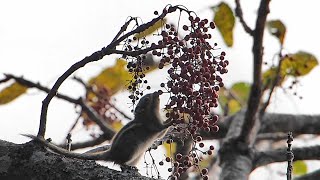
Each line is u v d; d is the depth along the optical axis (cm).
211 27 837
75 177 795
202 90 822
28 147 831
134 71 853
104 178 790
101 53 833
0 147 834
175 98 823
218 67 841
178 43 825
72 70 847
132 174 800
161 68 826
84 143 1455
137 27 823
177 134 859
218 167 1398
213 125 839
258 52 1185
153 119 1085
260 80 1226
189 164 820
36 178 807
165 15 827
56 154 825
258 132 1507
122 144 1073
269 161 1345
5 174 817
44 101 854
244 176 1288
